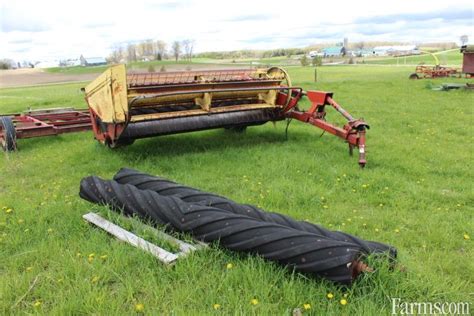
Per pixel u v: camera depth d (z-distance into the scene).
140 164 6.88
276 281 3.18
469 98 14.07
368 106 12.78
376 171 6.25
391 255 3.29
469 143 8.08
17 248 4.04
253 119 8.04
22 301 3.18
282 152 7.35
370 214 4.74
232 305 2.96
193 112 7.22
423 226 4.37
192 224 3.73
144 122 7.08
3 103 19.28
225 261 3.53
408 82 19.67
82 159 7.33
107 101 6.77
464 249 3.92
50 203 5.21
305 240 3.19
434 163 6.76
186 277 3.32
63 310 2.96
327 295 2.98
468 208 4.93
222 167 6.61
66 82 44.78
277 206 4.98
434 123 9.97
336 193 5.43
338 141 8.18
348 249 3.01
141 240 3.84
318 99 7.57
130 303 3.08
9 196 5.63
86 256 3.73
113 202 4.43
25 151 8.34
